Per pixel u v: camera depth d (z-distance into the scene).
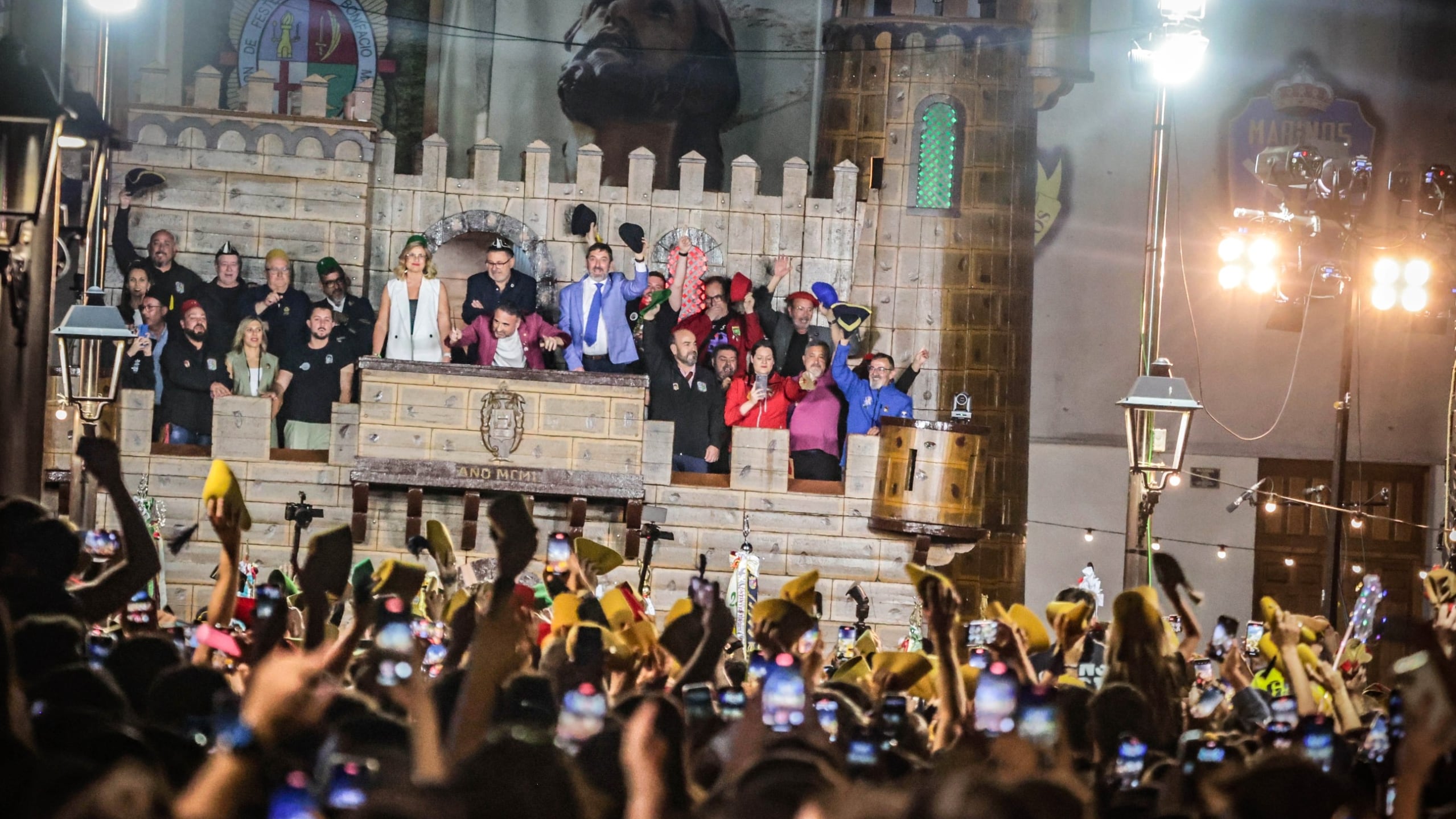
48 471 34.00
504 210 39.34
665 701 7.15
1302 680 11.97
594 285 37.19
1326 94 50.78
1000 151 40.88
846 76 41.28
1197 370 50.47
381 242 39.03
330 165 38.16
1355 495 51.19
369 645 11.55
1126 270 50.19
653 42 45.41
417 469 34.94
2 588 9.50
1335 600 35.28
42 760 5.83
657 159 45.41
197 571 34.97
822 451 37.12
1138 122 50.38
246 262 37.78
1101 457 49.81
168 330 36.03
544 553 36.03
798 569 36.47
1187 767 8.28
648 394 36.53
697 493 36.38
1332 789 6.61
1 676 6.05
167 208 37.44
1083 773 9.23
